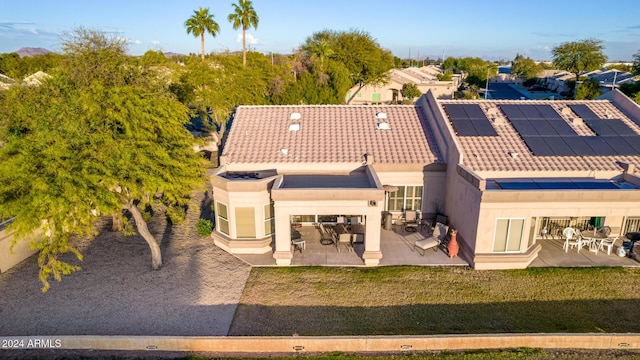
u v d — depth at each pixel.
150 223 24.77
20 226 14.04
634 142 23.20
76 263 19.75
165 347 13.92
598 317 15.76
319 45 60.25
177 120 18.30
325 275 18.83
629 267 19.36
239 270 19.27
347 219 24.17
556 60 110.06
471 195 19.52
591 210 18.58
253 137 24.89
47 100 16.22
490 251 19.22
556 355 13.59
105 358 13.66
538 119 25.58
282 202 18.81
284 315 15.95
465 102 27.62
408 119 26.70
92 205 16.08
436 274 18.89
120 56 17.80
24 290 17.36
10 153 14.94
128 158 15.88
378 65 64.69
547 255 20.53
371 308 16.41
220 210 21.33
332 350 13.91
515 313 16.03
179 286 17.81
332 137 24.91
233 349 13.92
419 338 13.78
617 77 80.81
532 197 18.30
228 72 41.66
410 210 24.09
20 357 13.65
